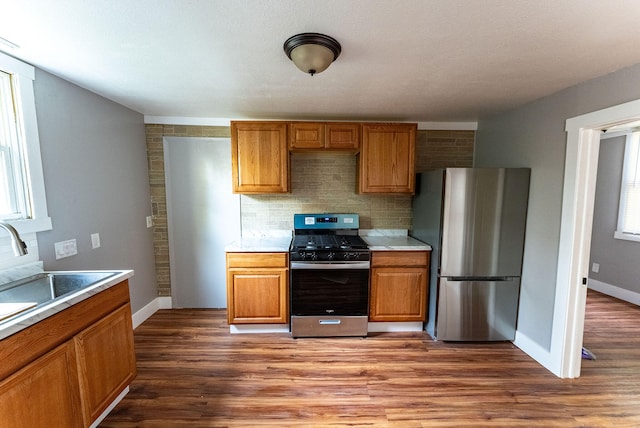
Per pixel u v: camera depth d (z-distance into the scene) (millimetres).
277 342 2551
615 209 3639
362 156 2818
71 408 1371
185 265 3197
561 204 2078
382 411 1771
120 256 2564
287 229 3205
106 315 1614
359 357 2336
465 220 2426
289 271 2621
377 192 2854
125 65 1738
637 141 3455
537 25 1276
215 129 3045
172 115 2949
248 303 2631
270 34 1376
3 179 1636
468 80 1931
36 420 1199
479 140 3121
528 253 2400
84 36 1398
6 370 1084
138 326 2820
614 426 1667
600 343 2559
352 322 2629
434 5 1136
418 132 3143
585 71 1754
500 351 2447
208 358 2303
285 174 2789
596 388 1984
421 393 1930
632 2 1099
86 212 2168
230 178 3117
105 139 2371
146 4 1136
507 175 2383
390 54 1568
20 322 1112
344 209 3219
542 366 2234
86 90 2160
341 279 2588
